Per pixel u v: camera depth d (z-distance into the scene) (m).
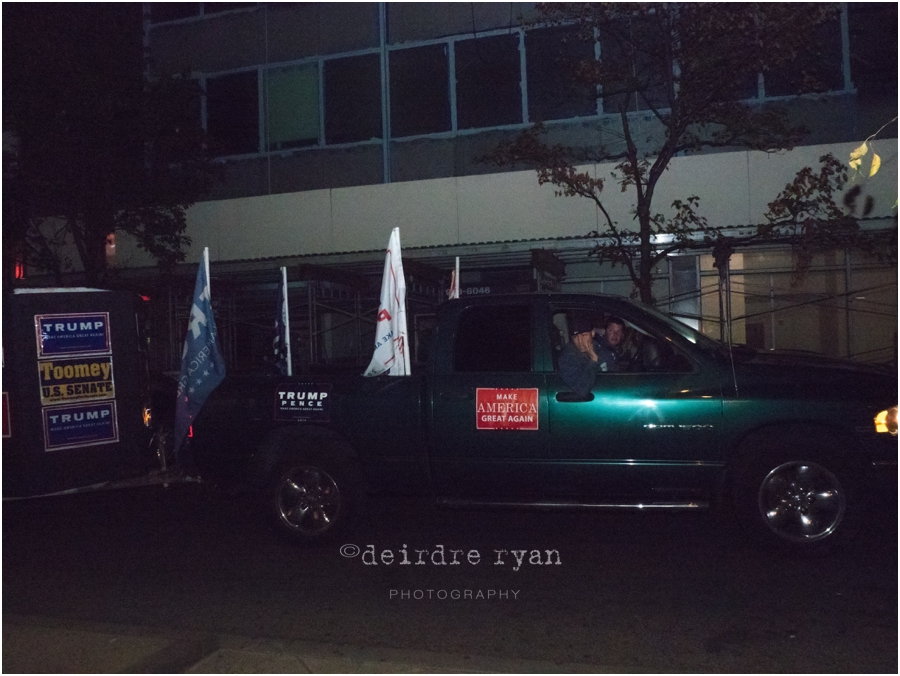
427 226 15.86
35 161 12.68
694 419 5.96
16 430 6.97
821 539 5.85
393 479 6.53
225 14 17.39
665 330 6.20
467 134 15.95
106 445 7.42
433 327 6.56
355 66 16.62
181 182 14.41
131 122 13.04
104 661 4.24
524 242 14.59
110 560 6.55
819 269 14.02
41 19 12.95
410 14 16.36
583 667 4.21
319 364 7.62
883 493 5.80
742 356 6.32
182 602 5.47
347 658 4.33
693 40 10.49
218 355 7.05
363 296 16.00
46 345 7.12
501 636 4.74
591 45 15.10
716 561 6.05
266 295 16.47
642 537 6.79
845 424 5.81
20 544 7.13
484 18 15.88
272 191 17.00
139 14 16.78
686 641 4.59
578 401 6.11
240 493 7.01
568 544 6.66
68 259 16.31
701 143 11.42
